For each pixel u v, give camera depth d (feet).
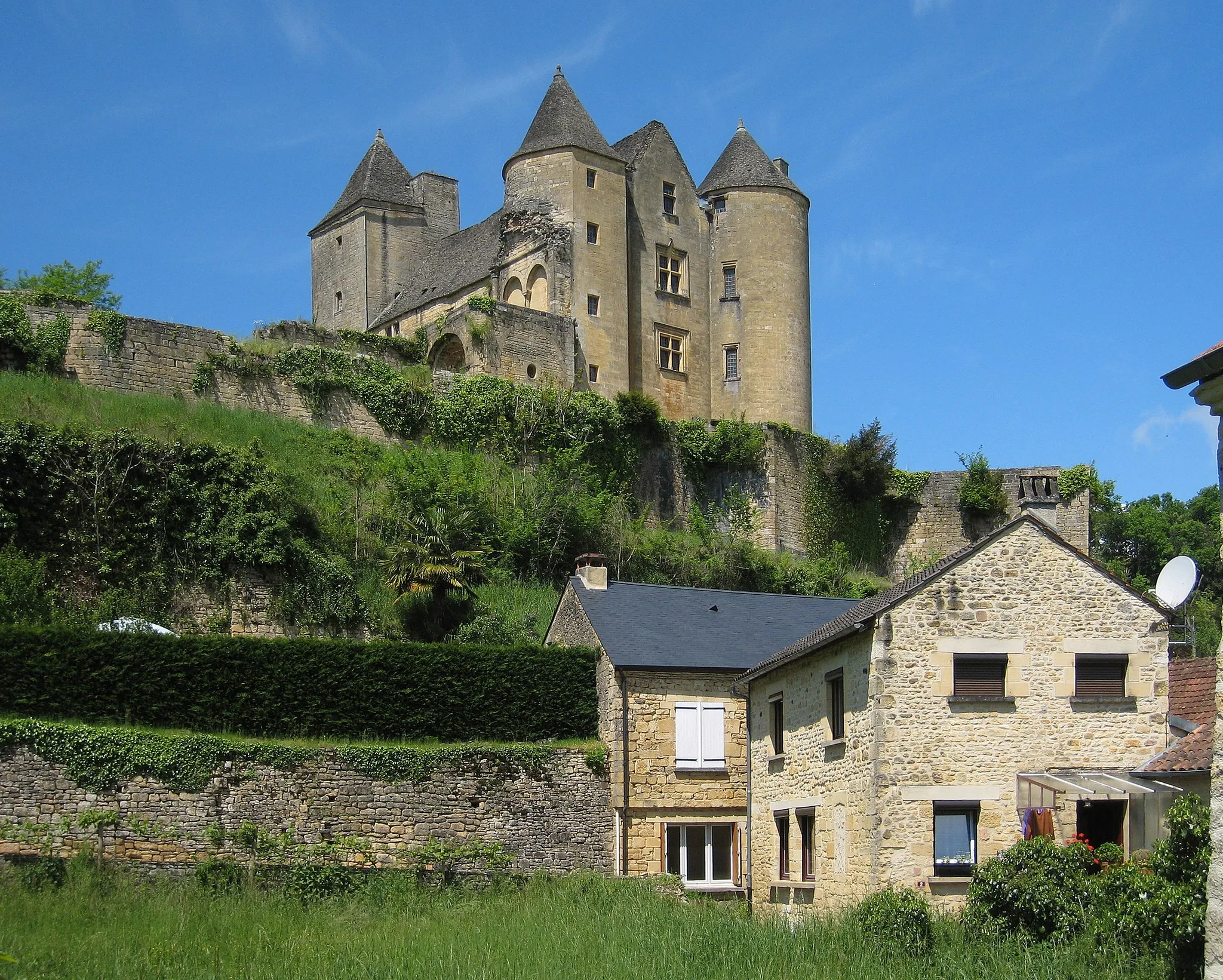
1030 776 69.62
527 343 166.30
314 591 115.34
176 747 81.97
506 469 146.82
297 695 90.58
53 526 109.50
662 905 74.02
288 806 83.51
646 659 92.07
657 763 90.33
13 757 79.41
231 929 69.67
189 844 80.69
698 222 188.65
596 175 178.60
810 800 78.33
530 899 77.30
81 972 60.34
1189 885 55.62
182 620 111.04
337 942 67.15
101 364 134.51
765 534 165.17
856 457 172.96
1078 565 72.90
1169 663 73.31
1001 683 71.56
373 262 205.05
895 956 60.29
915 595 71.56
